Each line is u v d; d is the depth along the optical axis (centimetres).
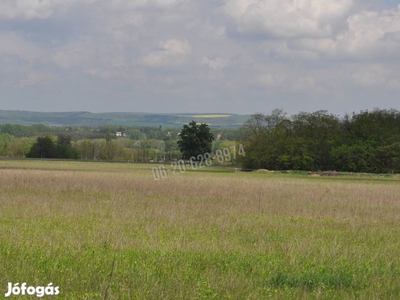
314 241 1600
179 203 2661
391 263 1304
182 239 1549
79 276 1070
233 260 1273
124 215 2095
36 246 1327
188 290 1003
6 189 3181
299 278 1110
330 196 3406
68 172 5441
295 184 4862
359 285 1097
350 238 1725
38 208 2255
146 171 7019
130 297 960
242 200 2934
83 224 1816
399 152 9056
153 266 1162
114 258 1183
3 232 1556
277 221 2100
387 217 2369
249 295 986
